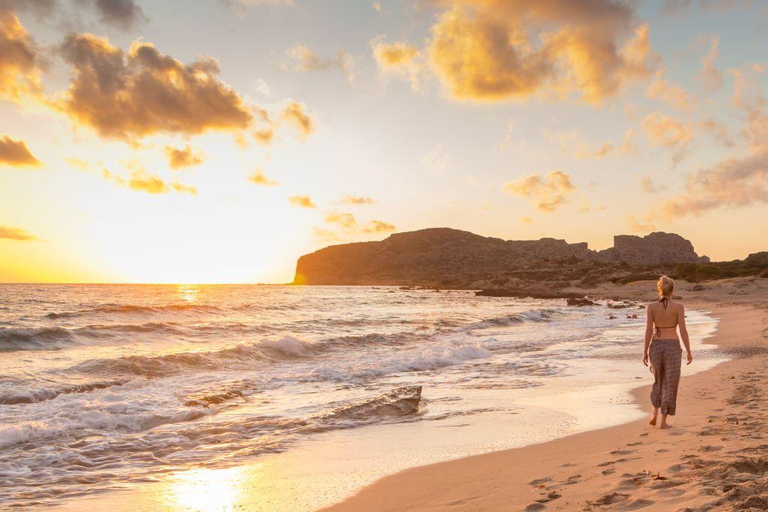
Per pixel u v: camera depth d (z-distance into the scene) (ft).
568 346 70.08
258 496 18.65
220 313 132.87
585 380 43.96
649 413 30.14
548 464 20.33
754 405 28.09
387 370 50.14
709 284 291.99
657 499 13.84
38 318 106.73
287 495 18.63
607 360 56.24
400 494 18.07
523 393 38.88
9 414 31.32
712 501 12.99
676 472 16.17
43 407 33.12
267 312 140.97
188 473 21.86
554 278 504.84
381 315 136.56
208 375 47.21
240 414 33.45
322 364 54.24
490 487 17.74
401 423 30.48
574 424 28.60
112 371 46.44
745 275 329.31
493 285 524.52
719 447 19.06
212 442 26.86
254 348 58.49
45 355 57.82
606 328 101.04
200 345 68.90
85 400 35.06
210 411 33.71
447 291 483.92
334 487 19.39
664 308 25.41
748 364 46.29
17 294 279.28
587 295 310.04
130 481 20.90
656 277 384.06
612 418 29.45
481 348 63.10
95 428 29.43
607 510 13.60
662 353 25.12
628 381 42.96
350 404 36.19
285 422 30.71
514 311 163.53
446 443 25.79
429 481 19.44
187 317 118.42
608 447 22.16
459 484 18.62
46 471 22.36
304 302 222.28
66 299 223.51
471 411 33.12
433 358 55.62
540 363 54.60
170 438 27.48
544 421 29.73
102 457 24.40
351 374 47.70
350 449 25.25
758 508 12.18
